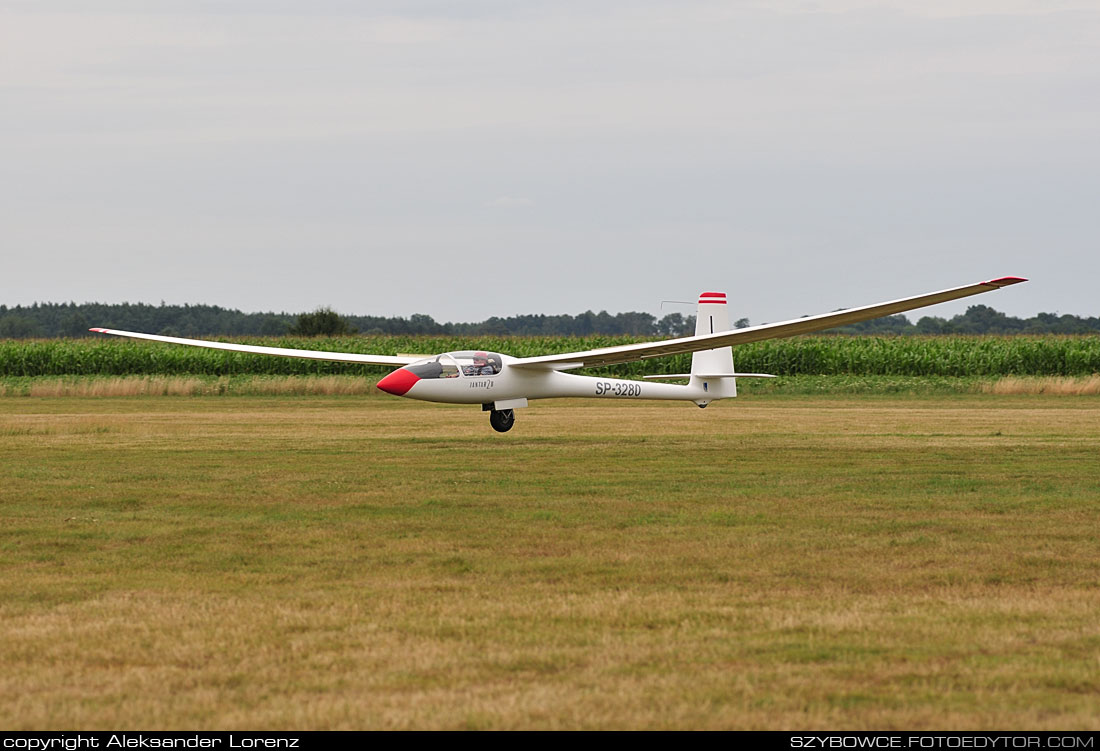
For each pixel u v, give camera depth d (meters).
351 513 20.78
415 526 19.33
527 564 16.09
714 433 38.28
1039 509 20.88
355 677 10.88
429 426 41.72
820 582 14.90
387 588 14.64
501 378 37.62
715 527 19.09
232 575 15.46
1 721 9.78
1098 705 10.05
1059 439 35.41
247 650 11.78
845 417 45.94
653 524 19.44
